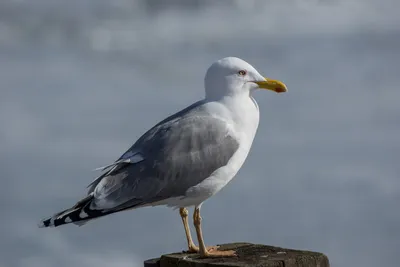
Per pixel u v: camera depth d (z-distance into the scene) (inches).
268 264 233.1
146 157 269.3
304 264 237.9
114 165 269.9
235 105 276.8
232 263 234.5
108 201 262.5
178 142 268.5
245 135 276.8
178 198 270.4
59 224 254.7
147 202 268.1
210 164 269.9
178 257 247.6
